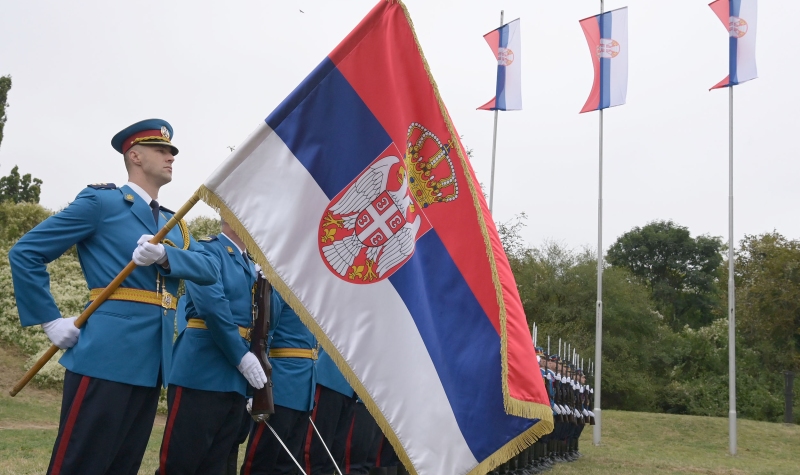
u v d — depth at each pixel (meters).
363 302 3.14
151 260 3.22
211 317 3.95
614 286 32.25
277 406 5.10
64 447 3.12
